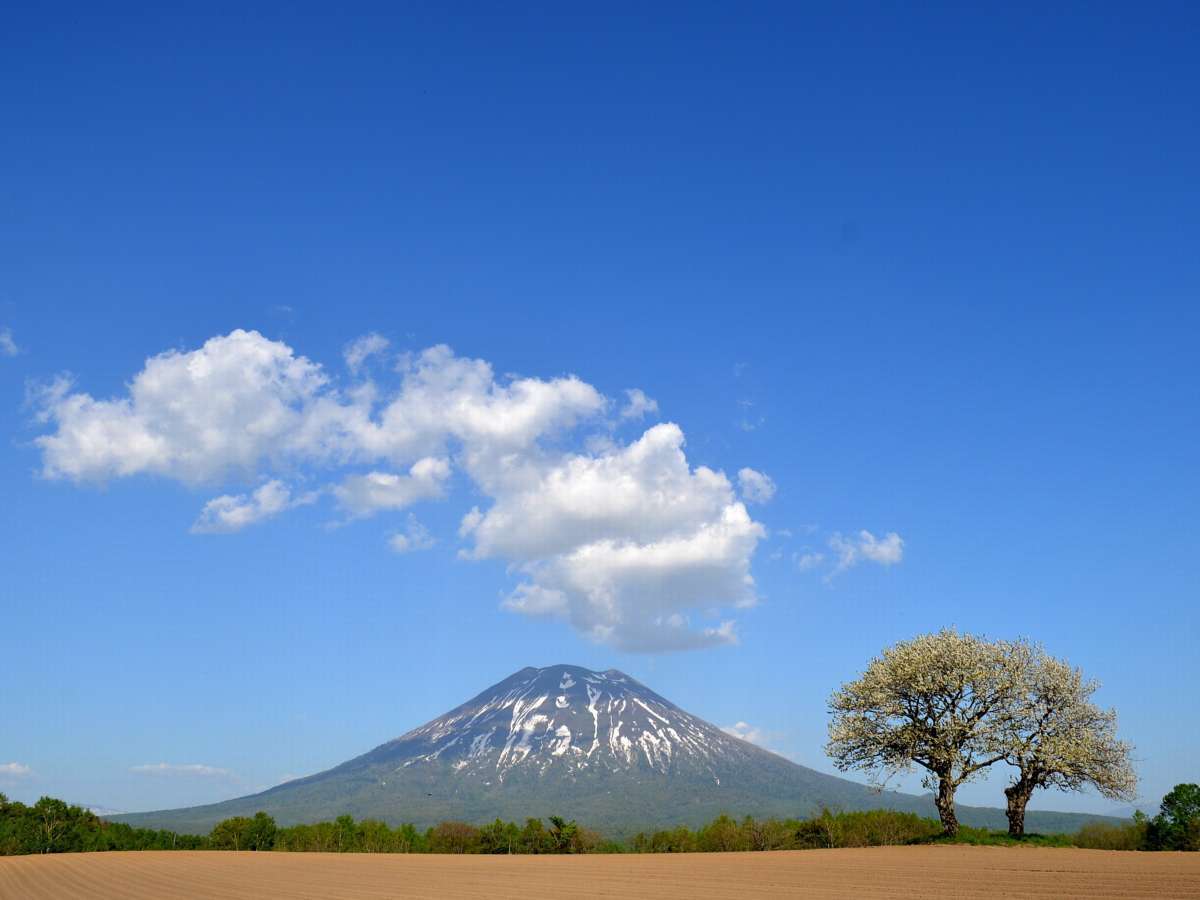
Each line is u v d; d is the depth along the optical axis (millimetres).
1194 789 57844
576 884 44625
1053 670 62312
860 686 65125
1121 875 39156
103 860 75125
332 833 100938
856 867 48375
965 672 61812
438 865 65375
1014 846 58625
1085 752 59312
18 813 97250
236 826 101000
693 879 45156
